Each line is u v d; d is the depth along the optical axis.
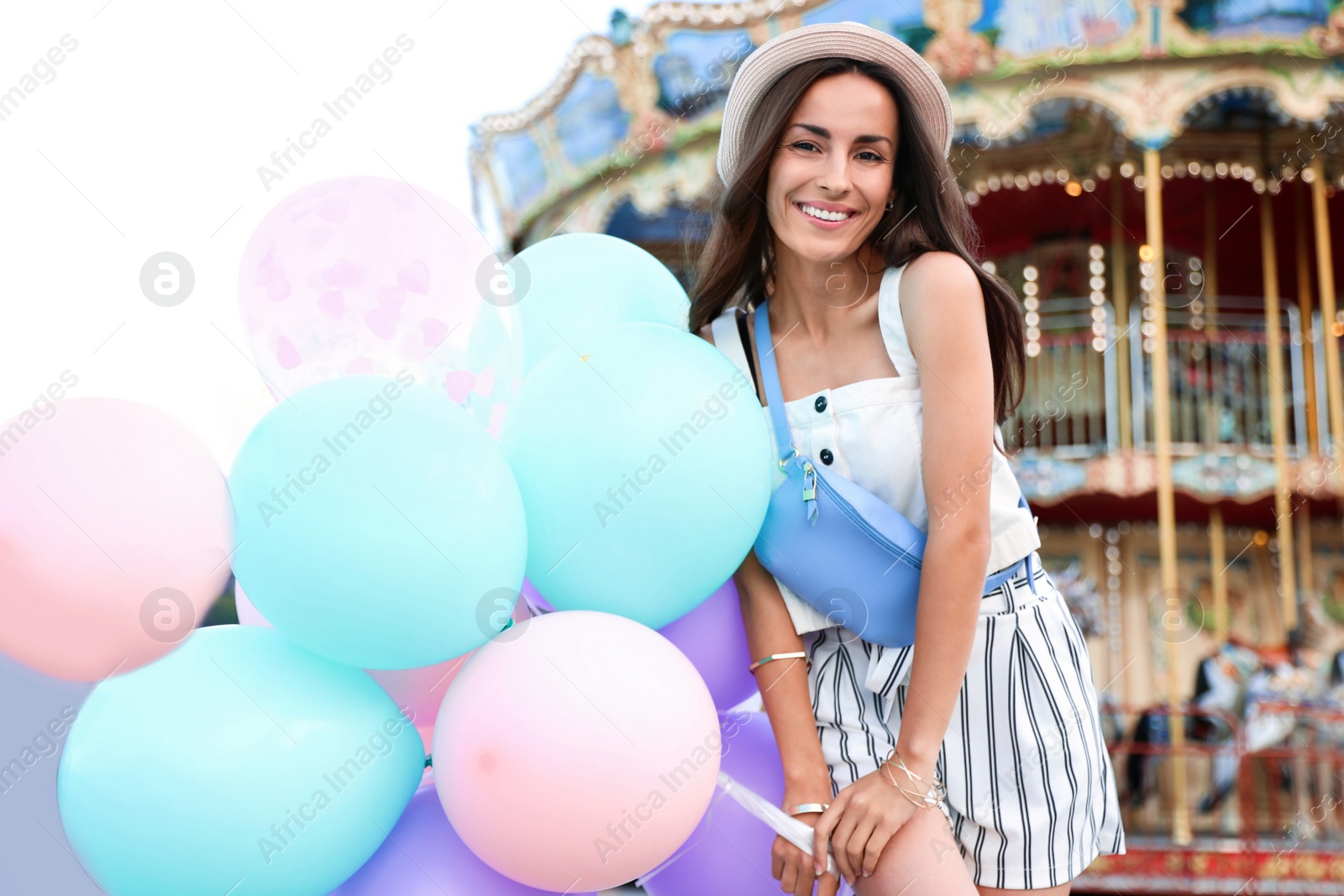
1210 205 7.37
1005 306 1.43
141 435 1.14
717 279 1.53
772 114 1.39
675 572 1.26
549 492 1.23
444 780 1.17
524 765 1.10
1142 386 7.11
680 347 1.33
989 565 1.44
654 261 1.67
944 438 1.32
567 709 1.11
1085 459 6.73
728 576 1.35
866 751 1.44
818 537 1.36
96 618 1.11
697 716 1.19
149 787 1.07
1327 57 5.06
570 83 5.42
